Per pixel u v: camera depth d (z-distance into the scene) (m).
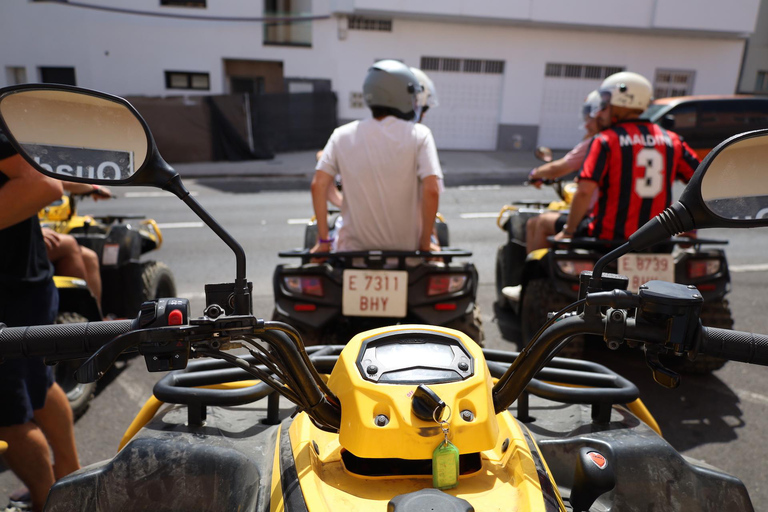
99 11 18.33
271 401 1.98
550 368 2.13
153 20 18.31
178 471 1.66
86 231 4.63
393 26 18.50
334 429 1.46
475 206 11.55
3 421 2.36
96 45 18.53
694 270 4.03
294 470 1.42
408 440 1.30
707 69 19.69
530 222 4.95
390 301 3.54
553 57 19.17
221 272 6.94
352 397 1.37
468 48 18.84
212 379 1.99
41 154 1.34
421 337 1.52
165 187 1.36
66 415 2.68
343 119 19.16
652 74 19.66
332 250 4.11
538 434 1.96
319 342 3.63
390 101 3.56
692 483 1.70
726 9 18.34
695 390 4.04
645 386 4.07
